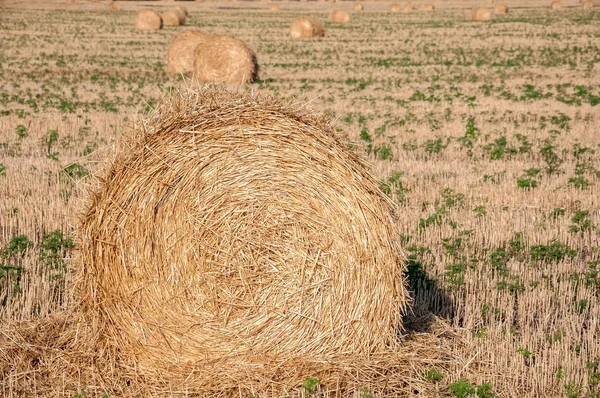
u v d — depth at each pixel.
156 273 7.38
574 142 18.95
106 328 7.43
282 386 7.23
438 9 80.69
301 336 7.46
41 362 7.57
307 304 7.46
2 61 35.28
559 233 12.14
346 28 58.03
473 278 10.30
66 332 7.97
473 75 32.12
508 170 16.27
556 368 7.72
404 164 16.67
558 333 8.45
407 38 49.84
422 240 11.82
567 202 13.95
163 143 7.42
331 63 36.75
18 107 23.19
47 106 23.41
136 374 7.37
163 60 37.41
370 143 18.62
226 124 7.49
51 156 16.09
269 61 37.34
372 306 7.59
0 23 56.81
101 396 7.13
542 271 10.66
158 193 7.37
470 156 17.78
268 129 7.52
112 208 7.35
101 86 27.98
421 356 7.82
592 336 8.33
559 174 15.87
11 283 9.55
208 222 7.40
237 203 7.45
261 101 7.62
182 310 7.41
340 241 7.51
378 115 22.47
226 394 7.21
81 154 16.94
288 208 7.49
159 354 7.41
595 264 10.55
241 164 7.49
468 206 13.72
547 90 27.75
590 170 16.03
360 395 7.10
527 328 8.71
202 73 29.12
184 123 7.46
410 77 31.80
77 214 7.51
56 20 61.28
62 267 10.13
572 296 9.72
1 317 8.62
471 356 7.95
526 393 7.25
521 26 57.03
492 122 21.52
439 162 16.98
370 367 7.44
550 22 60.06
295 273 7.46
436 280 10.16
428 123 21.30
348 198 7.53
